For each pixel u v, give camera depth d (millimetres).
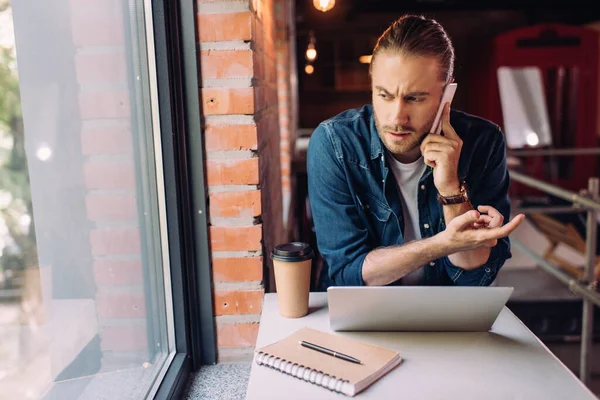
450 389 858
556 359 958
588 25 6855
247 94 1296
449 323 1061
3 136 785
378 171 1438
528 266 4508
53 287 912
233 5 1268
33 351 841
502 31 6590
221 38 1277
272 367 935
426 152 1308
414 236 1493
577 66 5535
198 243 1345
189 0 1254
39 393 860
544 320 3781
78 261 1007
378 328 1079
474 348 1005
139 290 1268
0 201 777
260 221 1354
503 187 1550
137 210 1270
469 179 1505
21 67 833
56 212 933
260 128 1421
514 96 5680
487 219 1168
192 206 1330
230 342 1401
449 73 1295
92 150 1059
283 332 1087
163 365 1277
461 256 1332
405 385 872
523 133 5758
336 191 1430
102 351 1101
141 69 1230
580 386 865
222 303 1384
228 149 1319
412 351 995
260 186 1364
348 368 896
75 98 1019
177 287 1312
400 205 1453
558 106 5676
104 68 1112
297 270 1132
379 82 1284
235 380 1313
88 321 1042
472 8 6066
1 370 755
